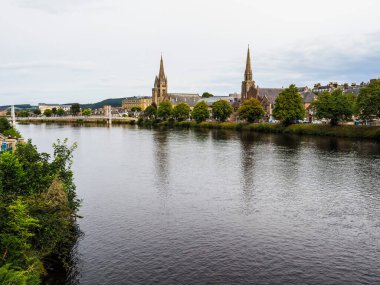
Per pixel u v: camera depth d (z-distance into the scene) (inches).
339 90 4773.6
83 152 3508.9
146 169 2581.2
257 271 1078.4
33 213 1067.9
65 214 1192.8
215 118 7322.8
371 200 1755.7
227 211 1614.2
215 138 4704.7
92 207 1675.7
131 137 5132.9
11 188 1228.5
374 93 4069.9
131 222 1477.6
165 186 2071.9
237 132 5654.5
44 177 1353.3
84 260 1146.0
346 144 3676.2
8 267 810.8
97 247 1240.8
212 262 1133.1
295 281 1023.0
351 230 1387.8
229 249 1224.8
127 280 1027.9
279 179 2206.0
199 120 7249.0
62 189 1291.8
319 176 2253.9
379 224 1448.1
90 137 5260.8
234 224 1453.0
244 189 1988.2
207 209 1643.7
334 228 1407.5
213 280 1025.5
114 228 1413.6
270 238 1314.0
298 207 1664.6
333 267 1104.2
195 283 1008.9
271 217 1534.2
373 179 2149.4
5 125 3860.7
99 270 1083.3
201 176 2324.1
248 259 1153.4
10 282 735.7
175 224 1455.5
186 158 3041.3
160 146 3917.3
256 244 1263.5
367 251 1210.0
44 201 1175.6
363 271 1081.4
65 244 1251.8
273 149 3472.0
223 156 3110.2
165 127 7628.0
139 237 1326.3
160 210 1632.6
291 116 5123.0
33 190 1283.2
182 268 1095.6
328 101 4635.8
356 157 2886.3
